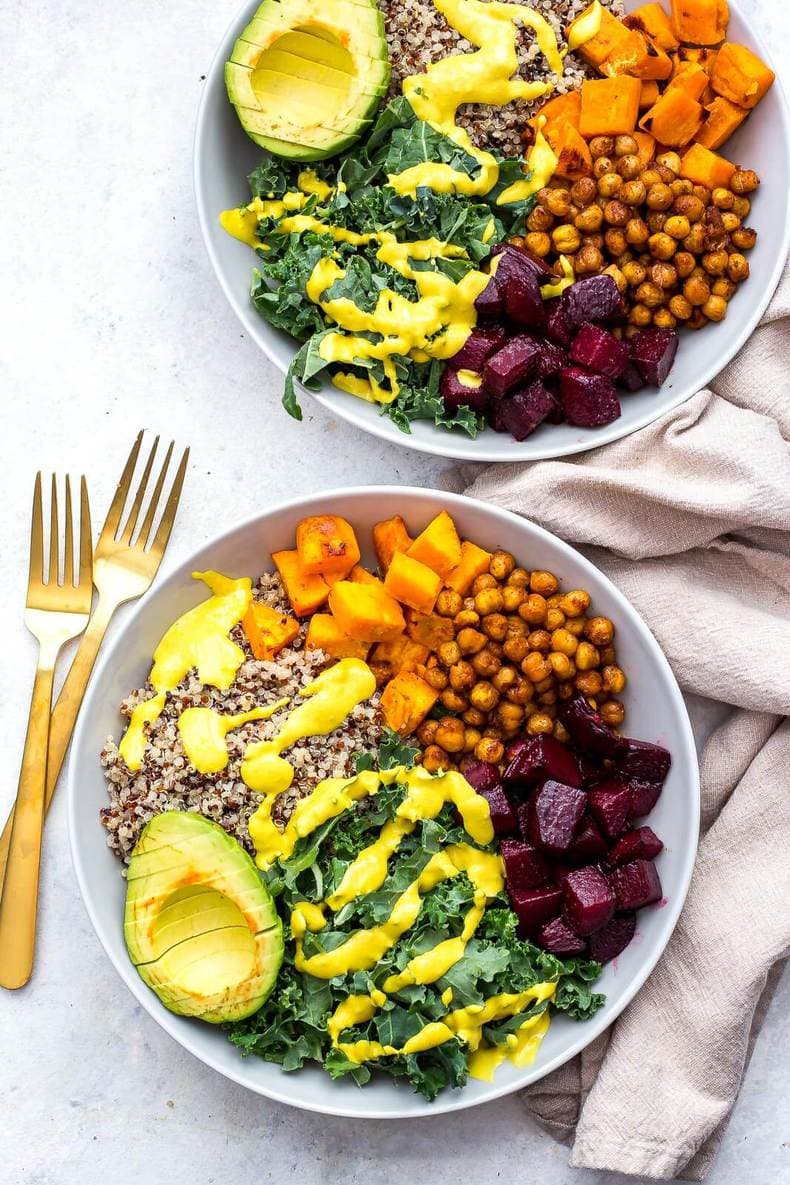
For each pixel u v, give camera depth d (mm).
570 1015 819
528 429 844
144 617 829
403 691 838
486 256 843
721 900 843
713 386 867
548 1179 866
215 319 896
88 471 891
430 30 848
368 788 816
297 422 892
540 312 839
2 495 891
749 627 847
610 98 843
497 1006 809
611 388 842
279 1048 813
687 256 845
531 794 830
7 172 898
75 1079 871
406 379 848
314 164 855
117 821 824
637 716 839
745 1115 870
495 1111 871
